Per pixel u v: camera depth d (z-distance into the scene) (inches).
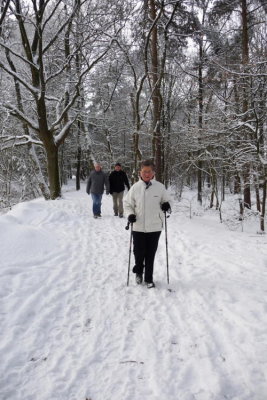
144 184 188.4
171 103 914.7
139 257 189.8
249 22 552.7
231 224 466.3
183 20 587.8
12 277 188.9
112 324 145.0
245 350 124.0
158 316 152.6
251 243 307.4
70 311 156.6
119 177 427.5
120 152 1224.2
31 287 178.9
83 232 330.6
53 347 126.3
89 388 104.7
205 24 641.0
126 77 844.6
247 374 110.7
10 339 129.1
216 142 532.1
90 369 113.9
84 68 565.9
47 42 577.9
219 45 606.2
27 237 251.3
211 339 132.0
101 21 497.7
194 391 103.3
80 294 176.6
